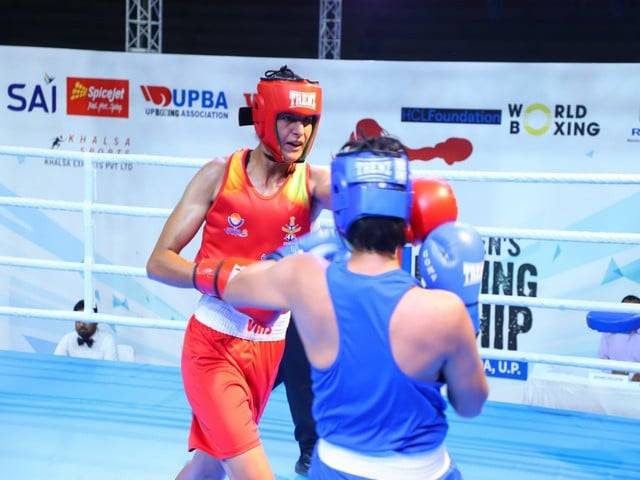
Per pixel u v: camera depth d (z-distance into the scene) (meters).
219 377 2.28
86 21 6.92
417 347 1.56
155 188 5.65
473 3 6.42
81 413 3.75
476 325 1.61
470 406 1.67
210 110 5.54
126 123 5.61
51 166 5.72
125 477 3.10
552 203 5.27
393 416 1.59
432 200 1.66
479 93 5.26
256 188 2.31
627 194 5.17
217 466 2.41
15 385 4.09
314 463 1.69
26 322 5.95
